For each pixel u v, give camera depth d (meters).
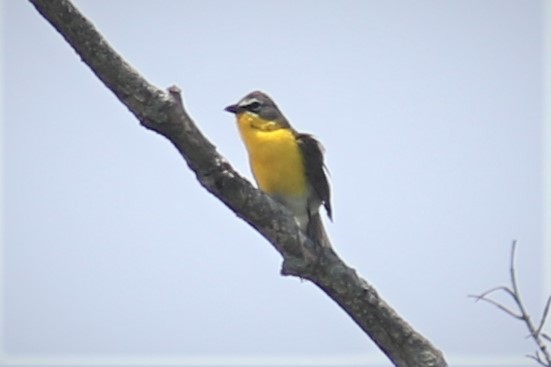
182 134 8.44
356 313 9.24
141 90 8.23
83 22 8.04
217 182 8.74
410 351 9.17
